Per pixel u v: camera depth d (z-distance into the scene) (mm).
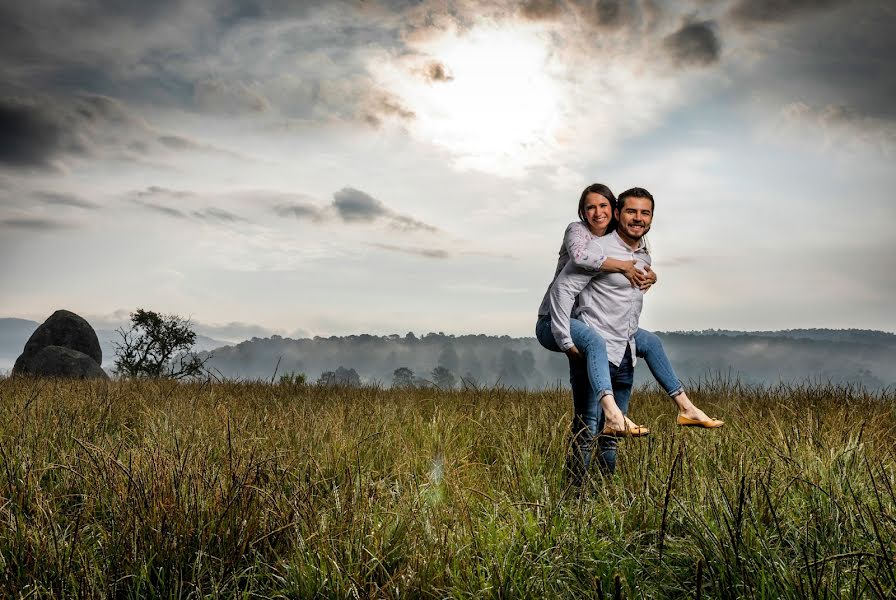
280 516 3578
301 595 3135
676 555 3324
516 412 6441
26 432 5656
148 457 4227
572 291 4805
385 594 3018
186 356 28234
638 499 3896
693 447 4938
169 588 3125
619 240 4887
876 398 8133
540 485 4320
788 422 6094
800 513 3684
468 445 5730
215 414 6473
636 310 4836
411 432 6070
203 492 3811
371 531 3480
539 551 3396
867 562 2992
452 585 3127
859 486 3957
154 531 3369
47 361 19984
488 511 3938
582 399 4922
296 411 6676
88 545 3463
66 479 4281
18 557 3242
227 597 3143
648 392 9211
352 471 4539
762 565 3037
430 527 3523
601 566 3219
